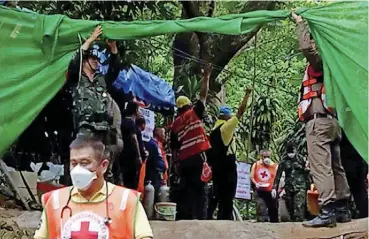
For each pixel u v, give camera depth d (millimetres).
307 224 6742
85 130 5941
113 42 7250
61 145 8562
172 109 9938
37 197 8305
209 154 8867
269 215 10414
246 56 17812
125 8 9781
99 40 7023
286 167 9922
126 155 7980
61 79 6938
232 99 18969
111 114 6684
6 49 6793
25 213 7281
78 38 6910
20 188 8188
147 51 10852
